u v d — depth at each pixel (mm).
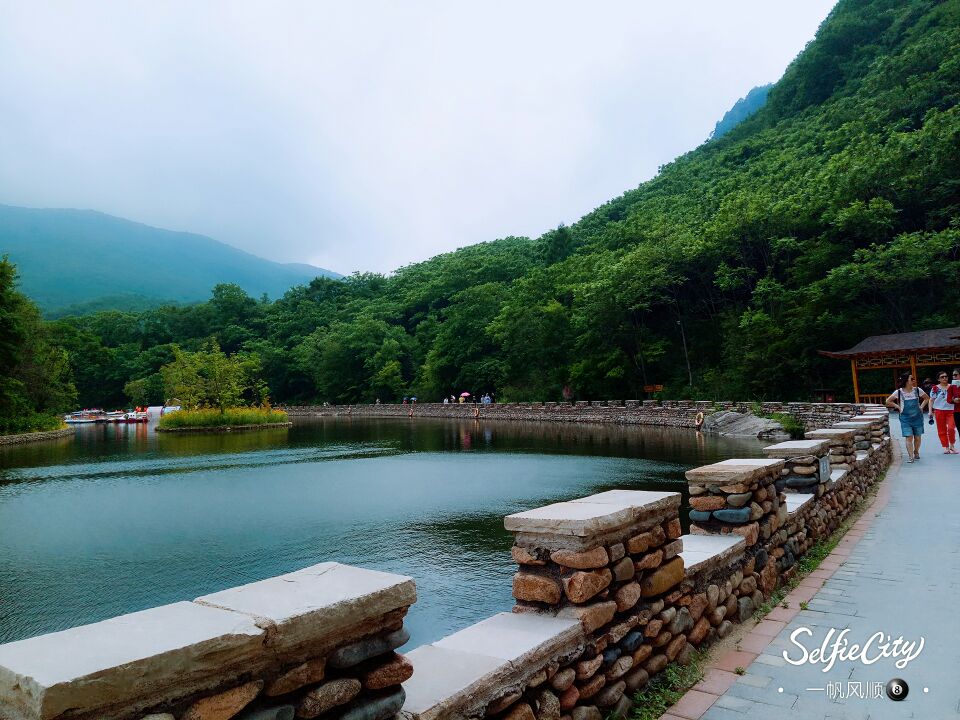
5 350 37312
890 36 66875
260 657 1964
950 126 35344
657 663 3785
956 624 4441
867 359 31172
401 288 105750
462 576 8219
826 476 7547
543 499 13586
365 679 2248
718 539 5023
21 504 14094
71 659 1647
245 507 13320
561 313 52375
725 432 29750
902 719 3254
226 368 48375
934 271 32781
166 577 8414
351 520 11773
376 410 68500
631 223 60000
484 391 61281
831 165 40469
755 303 39750
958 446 15414
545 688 2992
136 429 55031
